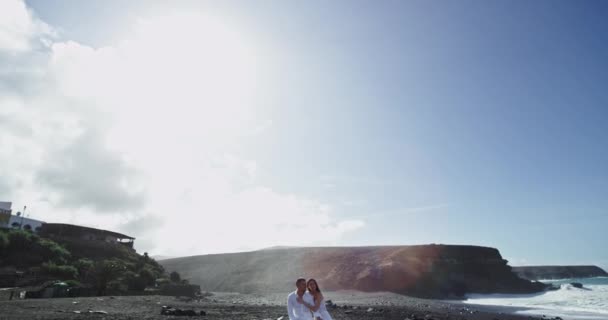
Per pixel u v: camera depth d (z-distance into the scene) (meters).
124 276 45.38
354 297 58.94
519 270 176.38
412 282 70.94
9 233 49.53
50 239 57.28
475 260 83.81
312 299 8.59
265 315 23.05
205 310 25.84
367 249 98.06
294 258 99.19
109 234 72.94
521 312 36.75
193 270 104.75
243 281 86.31
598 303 44.94
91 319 17.06
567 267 177.88
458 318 28.48
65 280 41.44
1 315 16.83
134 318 18.38
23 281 39.53
